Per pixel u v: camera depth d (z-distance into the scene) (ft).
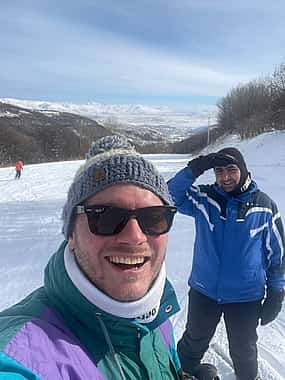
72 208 1.43
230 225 3.43
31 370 1.09
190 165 3.59
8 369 1.07
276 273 3.54
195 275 3.70
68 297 1.34
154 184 1.46
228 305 3.51
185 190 3.63
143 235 1.39
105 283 1.36
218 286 3.49
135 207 1.40
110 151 1.52
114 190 1.40
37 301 1.37
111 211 1.38
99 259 1.36
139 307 1.39
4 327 1.22
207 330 3.67
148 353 1.47
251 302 3.48
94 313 1.34
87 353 1.29
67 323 1.33
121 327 1.39
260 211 3.44
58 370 1.15
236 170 3.43
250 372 3.55
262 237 3.47
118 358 1.38
